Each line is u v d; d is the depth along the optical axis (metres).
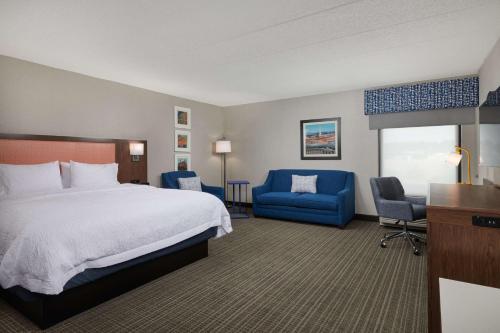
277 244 3.49
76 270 1.83
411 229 4.10
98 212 2.12
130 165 4.32
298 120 5.34
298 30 2.57
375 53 3.14
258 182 5.85
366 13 2.28
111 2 2.09
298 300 2.12
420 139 4.32
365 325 1.80
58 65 3.50
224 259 2.99
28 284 1.72
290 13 2.27
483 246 1.44
